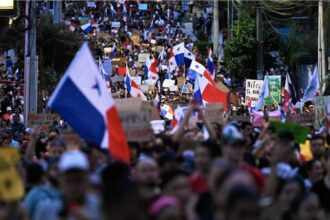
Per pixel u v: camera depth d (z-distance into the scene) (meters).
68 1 125.31
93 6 125.25
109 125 16.81
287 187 13.45
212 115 24.44
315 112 28.02
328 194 16.11
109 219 11.19
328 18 60.53
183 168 15.34
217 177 12.07
